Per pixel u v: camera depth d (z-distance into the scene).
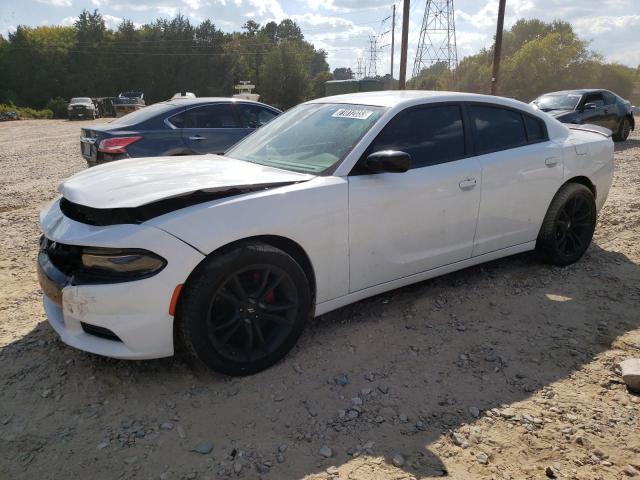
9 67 71.88
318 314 3.23
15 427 2.53
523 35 75.12
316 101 4.23
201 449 2.38
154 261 2.58
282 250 3.03
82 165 12.27
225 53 78.25
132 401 2.73
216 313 2.85
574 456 2.35
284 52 68.75
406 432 2.51
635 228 5.70
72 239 2.67
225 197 2.86
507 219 4.07
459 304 3.89
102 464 2.29
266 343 3.01
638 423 2.57
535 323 3.60
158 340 2.68
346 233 3.19
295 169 3.37
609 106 13.83
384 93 4.04
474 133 3.92
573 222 4.55
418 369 3.05
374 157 3.16
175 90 77.12
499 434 2.49
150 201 2.62
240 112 7.89
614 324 3.57
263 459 2.32
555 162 4.31
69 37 77.62
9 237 5.72
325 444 2.42
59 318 2.97
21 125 33.19
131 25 77.44
